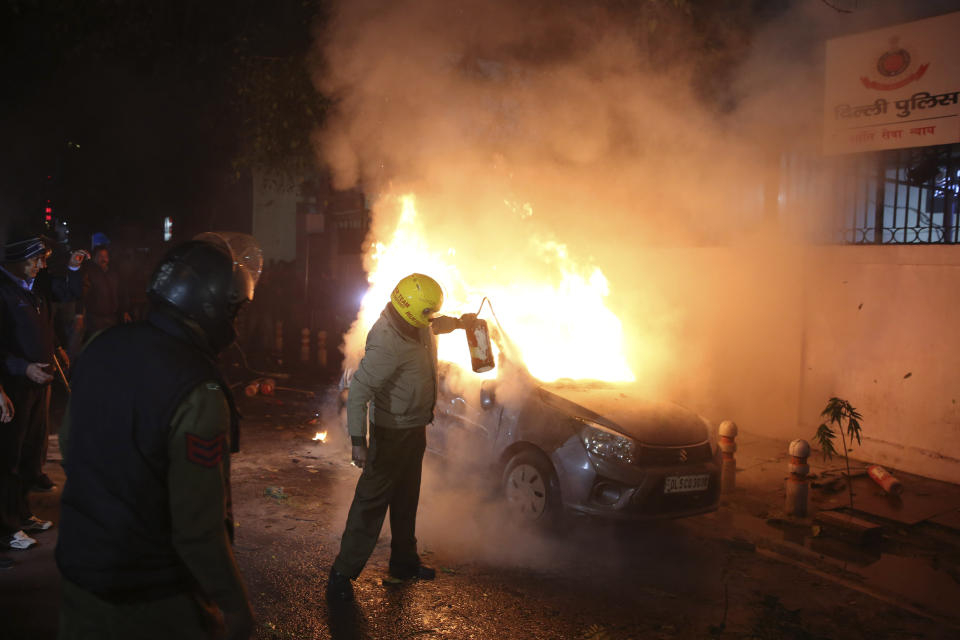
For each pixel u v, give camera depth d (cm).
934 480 691
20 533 436
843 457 761
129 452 179
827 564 499
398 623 383
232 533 197
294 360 1341
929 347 695
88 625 178
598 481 490
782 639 391
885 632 407
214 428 183
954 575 489
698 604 429
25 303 436
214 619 199
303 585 421
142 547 181
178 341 191
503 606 409
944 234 704
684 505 509
